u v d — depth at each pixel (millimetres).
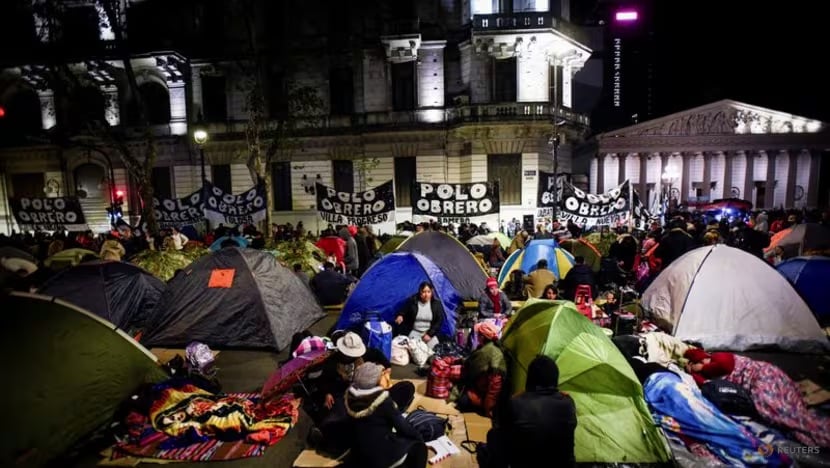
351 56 26266
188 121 27062
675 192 36031
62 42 21984
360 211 15430
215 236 15500
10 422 4043
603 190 36156
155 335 7582
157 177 27438
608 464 4137
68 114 27578
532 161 24469
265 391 5090
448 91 26016
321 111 26594
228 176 27141
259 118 20578
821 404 4957
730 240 12992
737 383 4883
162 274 10641
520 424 3174
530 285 9422
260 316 7480
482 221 24891
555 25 24016
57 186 28375
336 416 4148
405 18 25938
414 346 6547
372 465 3420
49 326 4637
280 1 26641
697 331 6895
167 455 4387
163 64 26109
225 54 26219
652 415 4449
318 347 5773
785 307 6770
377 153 25812
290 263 11406
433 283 7270
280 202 27078
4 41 26312
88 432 4668
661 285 7582
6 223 28969
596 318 7262
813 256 8586
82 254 10812
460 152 25375
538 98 24609
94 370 4863
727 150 35250
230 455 4363
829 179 36719
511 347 5254
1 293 4527
